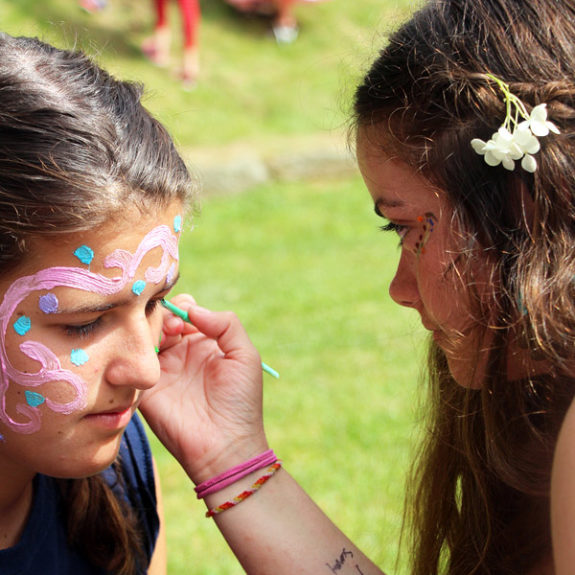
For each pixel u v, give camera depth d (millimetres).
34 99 1190
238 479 1603
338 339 5082
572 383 1427
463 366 1541
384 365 4727
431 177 1466
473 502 1777
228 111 9406
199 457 1621
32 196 1159
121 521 1548
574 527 1160
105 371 1283
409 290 1589
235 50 10633
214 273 6172
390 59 1531
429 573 1858
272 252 6684
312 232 7188
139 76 8555
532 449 1537
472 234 1436
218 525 1599
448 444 1812
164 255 1301
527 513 1682
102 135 1211
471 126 1417
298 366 4699
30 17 9203
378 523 3312
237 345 1702
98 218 1189
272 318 5387
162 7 9625
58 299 1213
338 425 4055
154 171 1260
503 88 1373
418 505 1898
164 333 1710
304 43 10984
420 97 1465
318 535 1577
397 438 3939
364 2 11844
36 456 1297
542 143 1366
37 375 1241
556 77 1387
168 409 1653
